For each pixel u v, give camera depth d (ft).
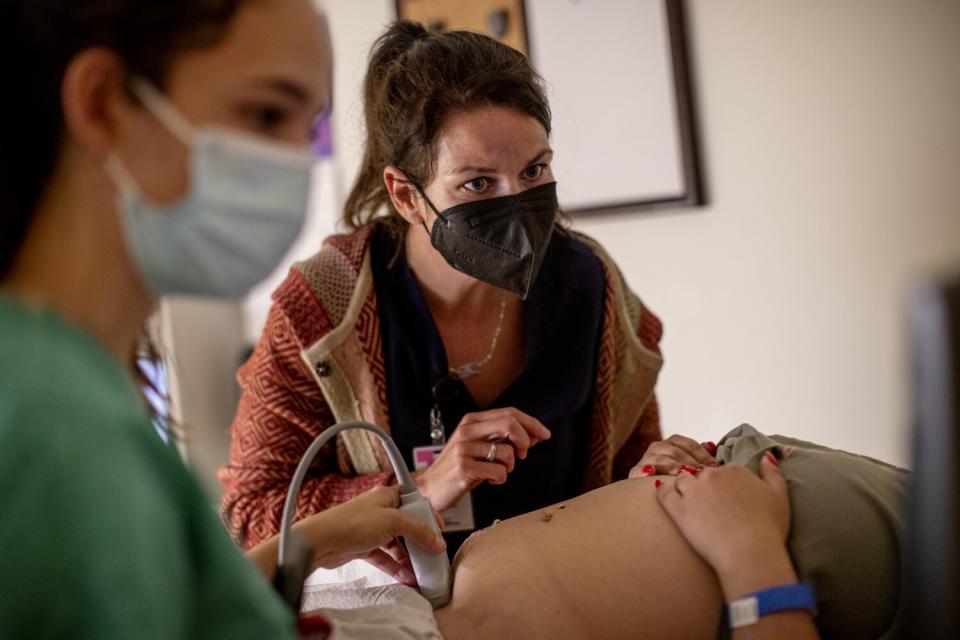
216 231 2.21
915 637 1.94
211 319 10.76
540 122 4.29
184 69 2.10
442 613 3.47
